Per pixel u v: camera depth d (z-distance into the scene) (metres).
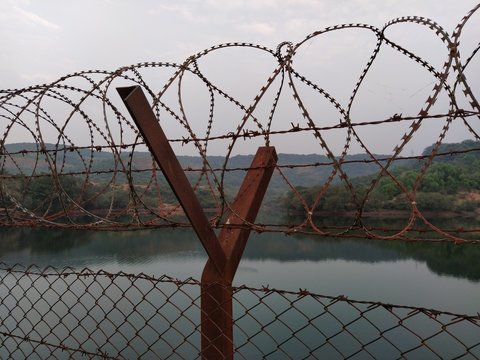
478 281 20.41
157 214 2.37
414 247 29.44
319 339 15.68
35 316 13.27
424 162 1.85
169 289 20.14
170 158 1.93
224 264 2.21
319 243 33.66
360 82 2.18
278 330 16.83
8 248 25.84
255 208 2.46
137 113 1.78
